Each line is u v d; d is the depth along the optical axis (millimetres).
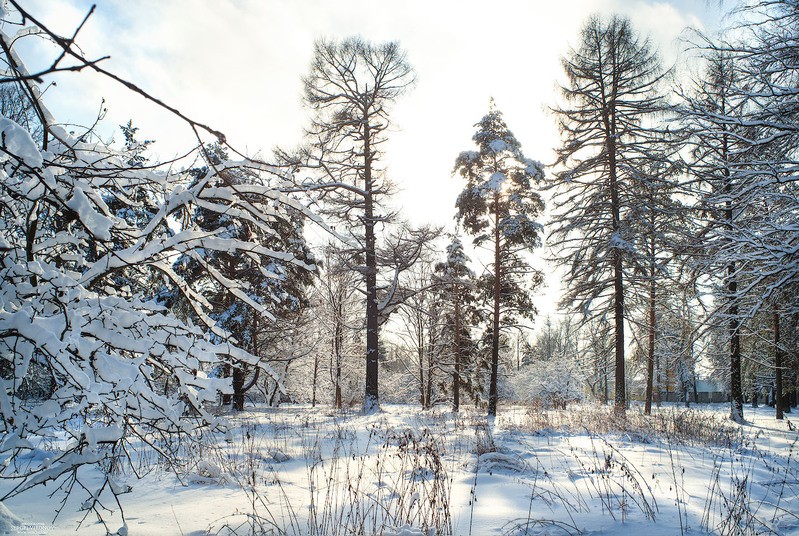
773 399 38125
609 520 4410
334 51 19734
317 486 5676
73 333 3025
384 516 4594
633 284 17938
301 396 32094
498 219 20500
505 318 23547
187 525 4094
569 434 11703
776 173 7266
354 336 31281
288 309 19172
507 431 12219
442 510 4676
